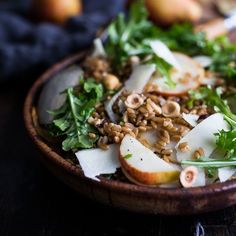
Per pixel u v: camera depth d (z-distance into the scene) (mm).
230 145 473
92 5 804
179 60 570
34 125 529
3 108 682
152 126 495
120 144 487
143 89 534
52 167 497
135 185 454
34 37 719
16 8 806
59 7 769
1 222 524
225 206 472
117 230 503
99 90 528
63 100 539
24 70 707
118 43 609
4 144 623
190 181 460
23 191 557
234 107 530
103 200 476
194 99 528
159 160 470
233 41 740
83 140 497
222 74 579
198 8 792
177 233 495
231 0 835
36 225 518
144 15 661
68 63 610
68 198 542
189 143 484
